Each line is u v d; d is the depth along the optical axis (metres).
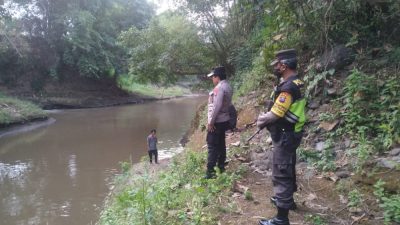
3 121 22.28
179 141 19.09
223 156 5.34
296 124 3.54
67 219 9.65
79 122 26.66
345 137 5.40
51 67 37.62
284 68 3.59
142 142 19.45
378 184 4.18
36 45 37.31
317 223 3.81
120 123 26.08
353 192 4.25
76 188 12.11
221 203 4.41
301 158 5.40
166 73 18.27
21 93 36.06
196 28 16.22
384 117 5.22
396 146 4.81
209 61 16.73
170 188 5.15
